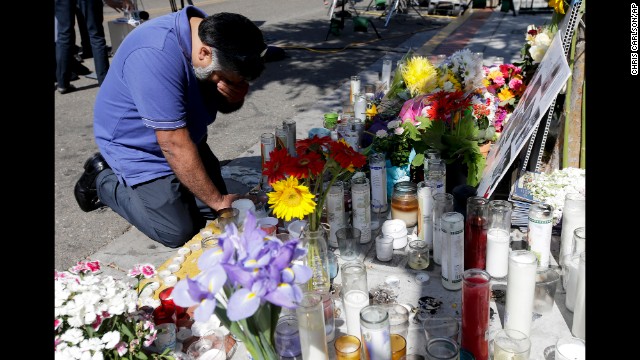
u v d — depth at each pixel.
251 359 1.77
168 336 1.78
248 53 2.54
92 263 1.80
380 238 2.23
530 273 1.65
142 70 2.65
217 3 15.19
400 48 9.28
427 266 2.16
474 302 1.58
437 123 2.65
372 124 3.40
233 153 5.23
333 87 7.20
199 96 2.87
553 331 1.79
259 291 1.09
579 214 1.93
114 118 3.03
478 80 3.57
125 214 3.30
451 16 12.30
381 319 1.51
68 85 7.47
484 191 2.29
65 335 1.47
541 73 2.78
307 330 1.54
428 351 1.52
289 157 1.92
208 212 3.43
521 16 10.77
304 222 2.18
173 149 2.76
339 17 12.26
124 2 8.27
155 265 3.53
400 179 2.70
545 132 2.60
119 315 1.61
